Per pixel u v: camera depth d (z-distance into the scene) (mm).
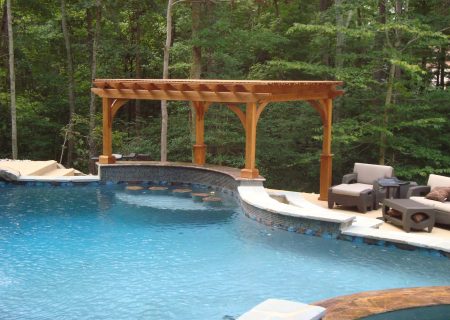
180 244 8930
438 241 8508
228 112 19328
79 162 23047
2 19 21547
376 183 10938
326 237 9320
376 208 10969
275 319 4117
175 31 24000
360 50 18922
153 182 14516
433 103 18203
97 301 6547
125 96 13703
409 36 17422
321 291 6914
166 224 10219
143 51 22234
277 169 21328
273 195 12188
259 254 8414
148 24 23344
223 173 13242
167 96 12977
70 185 13891
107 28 22531
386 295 6387
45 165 15234
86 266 7809
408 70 15977
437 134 18672
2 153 22531
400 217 9875
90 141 20781
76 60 23812
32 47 21672
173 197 12758
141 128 23688
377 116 17516
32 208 11453
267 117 19531
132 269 7691
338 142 17531
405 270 7691
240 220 10547
